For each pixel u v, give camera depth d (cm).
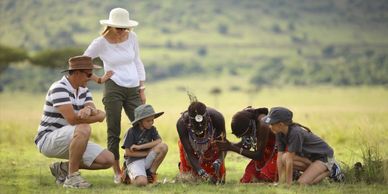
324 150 1938
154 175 2017
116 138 2125
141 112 1969
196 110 1928
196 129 1938
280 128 1891
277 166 1945
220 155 2000
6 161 2589
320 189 1833
